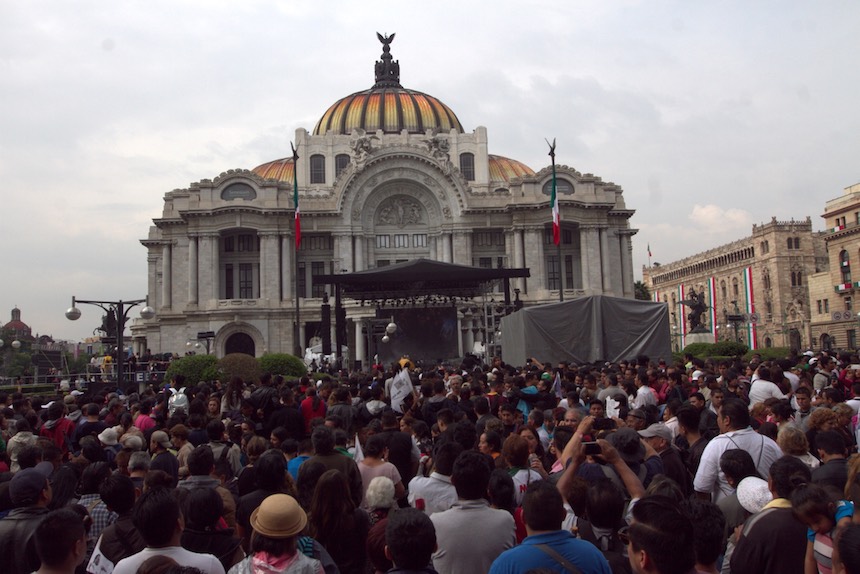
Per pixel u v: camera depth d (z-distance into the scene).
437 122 116.94
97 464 11.90
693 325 82.50
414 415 20.09
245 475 12.01
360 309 85.50
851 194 111.12
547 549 7.18
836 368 30.41
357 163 94.75
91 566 9.23
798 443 11.49
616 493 8.27
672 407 16.30
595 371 28.36
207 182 93.62
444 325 68.56
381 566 8.63
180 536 9.04
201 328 92.19
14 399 21.48
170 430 16.70
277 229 93.56
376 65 131.50
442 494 10.59
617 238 101.50
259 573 7.71
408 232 98.56
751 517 8.73
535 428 15.44
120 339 39.06
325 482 9.62
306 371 55.41
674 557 6.16
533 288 95.56
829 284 117.12
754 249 148.75
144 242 113.56
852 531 5.99
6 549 9.26
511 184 97.75
